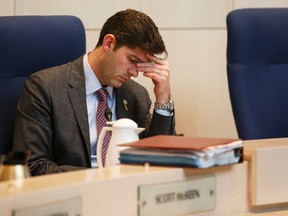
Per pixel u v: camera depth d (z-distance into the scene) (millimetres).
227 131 9984
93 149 6840
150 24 6781
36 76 6801
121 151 4500
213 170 4520
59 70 6891
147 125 7168
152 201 4141
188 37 9570
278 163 4844
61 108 6691
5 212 3311
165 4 9375
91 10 8898
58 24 7219
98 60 6883
